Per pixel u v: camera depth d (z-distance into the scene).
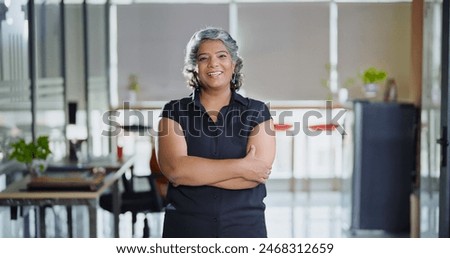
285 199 7.89
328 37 9.21
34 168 4.21
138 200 5.20
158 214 6.89
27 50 5.72
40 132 5.91
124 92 9.36
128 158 5.43
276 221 6.75
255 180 2.43
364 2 9.15
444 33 3.76
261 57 9.27
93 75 8.15
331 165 8.74
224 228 2.43
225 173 2.40
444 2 3.76
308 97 9.24
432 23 4.51
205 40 2.44
